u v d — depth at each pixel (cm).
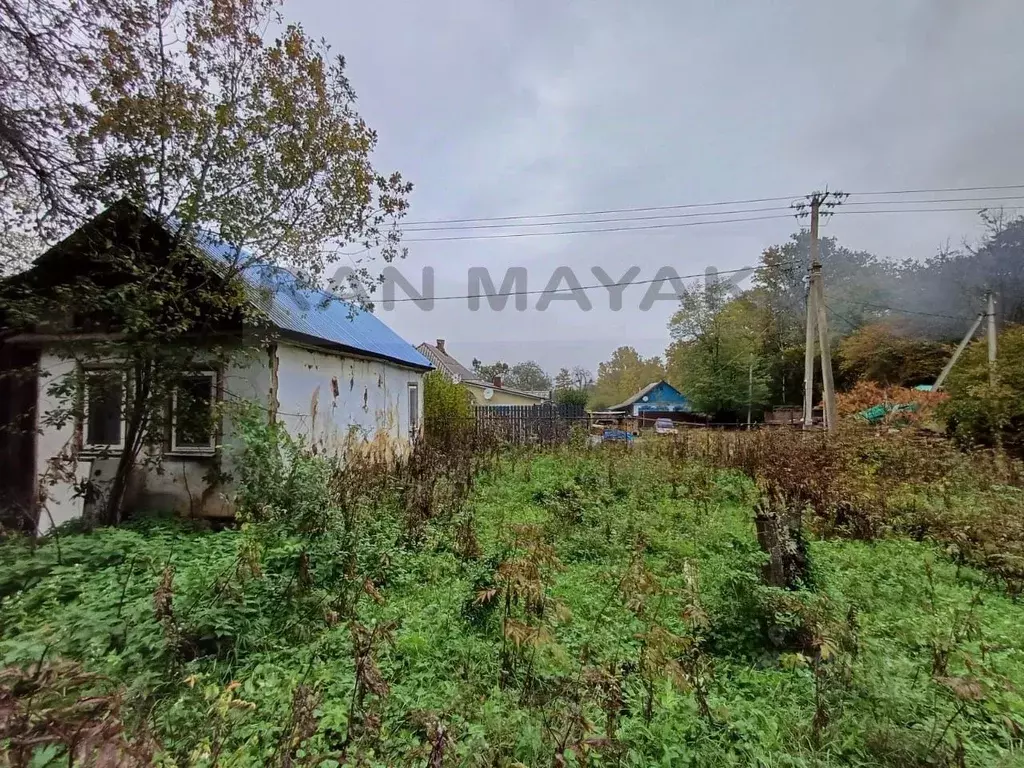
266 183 579
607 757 208
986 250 2452
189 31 532
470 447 1129
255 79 569
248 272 638
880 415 1451
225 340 651
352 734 218
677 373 4106
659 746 222
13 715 150
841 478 731
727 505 704
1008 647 324
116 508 599
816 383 3078
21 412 697
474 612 350
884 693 247
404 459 1057
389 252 703
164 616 291
